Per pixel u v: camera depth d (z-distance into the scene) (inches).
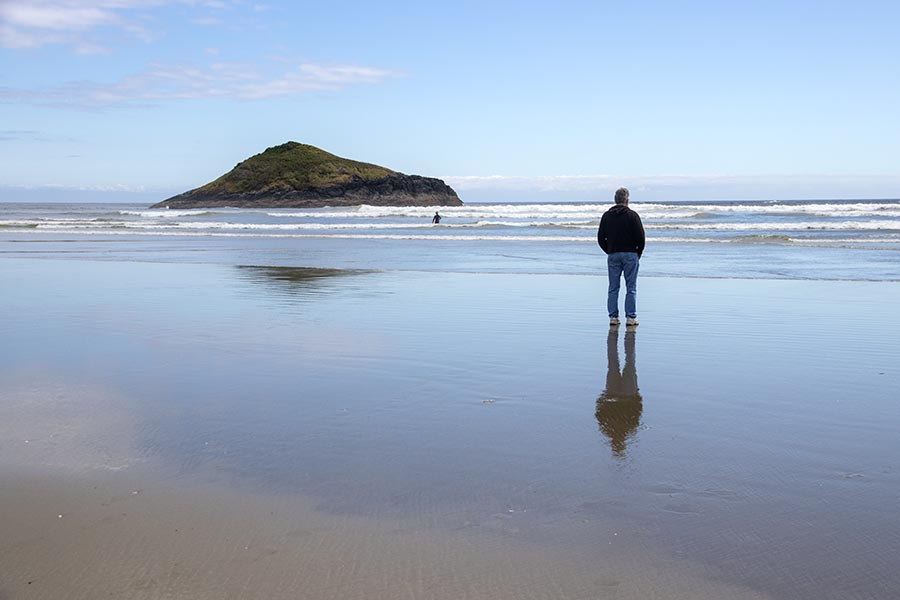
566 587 114.9
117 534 134.4
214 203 5000.0
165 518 140.8
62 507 146.4
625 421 200.8
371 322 371.6
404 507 144.5
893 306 425.4
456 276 599.8
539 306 428.8
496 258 784.3
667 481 156.6
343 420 202.4
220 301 452.8
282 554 126.3
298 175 4972.9
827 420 200.8
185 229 1482.5
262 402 221.1
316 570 120.8
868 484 153.7
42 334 339.9
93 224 1669.5
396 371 262.2
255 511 143.5
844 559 122.3
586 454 174.1
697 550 125.9
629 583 115.7
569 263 723.4
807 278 581.9
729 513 140.2
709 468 164.1
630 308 358.6
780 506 143.1
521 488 153.3
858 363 274.8
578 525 135.9
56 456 175.0
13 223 1688.0
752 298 463.5
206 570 121.3
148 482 158.6
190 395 229.8
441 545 128.8
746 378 251.0
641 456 172.2
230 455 174.7
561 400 222.7
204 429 195.0
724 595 112.0
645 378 251.3
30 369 267.4
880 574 117.4
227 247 973.2
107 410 213.3
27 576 120.1
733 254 811.4
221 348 305.1
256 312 406.0
